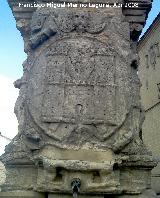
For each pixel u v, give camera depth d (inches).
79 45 212.1
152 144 612.1
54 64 209.2
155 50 636.1
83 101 200.8
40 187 187.0
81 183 182.5
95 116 198.1
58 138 192.4
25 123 204.5
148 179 199.8
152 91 640.4
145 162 197.6
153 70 643.5
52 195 187.5
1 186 198.4
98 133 194.5
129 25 225.8
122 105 202.1
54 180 185.5
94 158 185.6
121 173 197.9
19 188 196.4
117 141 194.2
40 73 209.2
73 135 192.7
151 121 632.4
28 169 199.3
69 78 205.6
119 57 211.5
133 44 229.0
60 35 214.2
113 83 205.5
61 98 202.1
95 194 185.0
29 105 205.3
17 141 203.6
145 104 676.7
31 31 218.7
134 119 205.3
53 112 199.6
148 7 229.9
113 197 193.5
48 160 184.1
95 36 214.2
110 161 184.2
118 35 215.6
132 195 195.2
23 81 213.8
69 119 197.0
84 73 206.4
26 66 216.4
